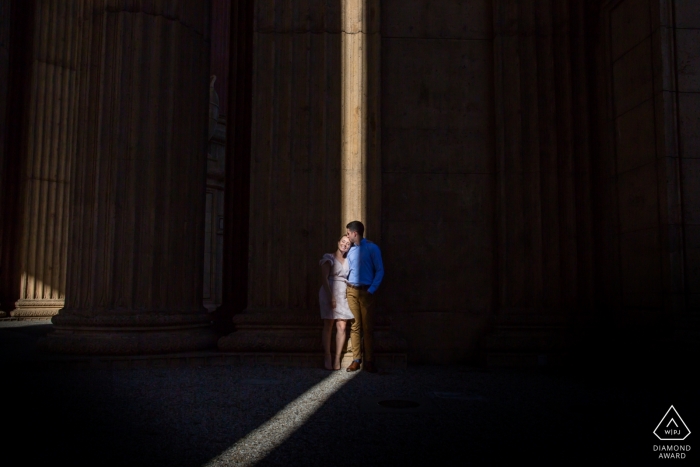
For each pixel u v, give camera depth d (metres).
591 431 3.43
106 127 6.55
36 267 15.00
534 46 7.27
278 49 6.92
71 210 6.70
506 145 7.16
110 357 6.00
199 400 4.30
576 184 7.06
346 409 4.01
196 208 7.10
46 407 4.02
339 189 6.70
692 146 6.04
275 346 6.34
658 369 5.79
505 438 3.25
